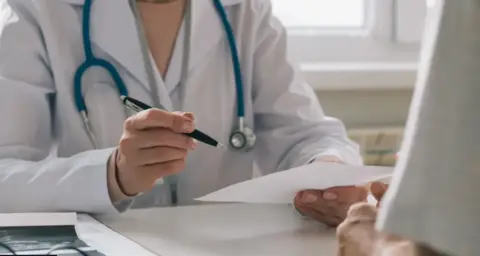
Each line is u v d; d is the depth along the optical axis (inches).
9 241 32.4
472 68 14.5
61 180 42.3
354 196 41.1
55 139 51.8
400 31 81.4
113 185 42.0
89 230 36.9
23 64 49.1
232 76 53.8
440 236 14.4
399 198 15.0
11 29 49.4
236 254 32.8
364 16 82.0
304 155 51.4
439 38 14.9
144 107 42.5
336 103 75.4
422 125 14.9
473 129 14.4
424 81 15.1
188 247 34.3
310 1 80.3
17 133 47.6
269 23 56.6
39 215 37.9
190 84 52.1
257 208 46.9
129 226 40.1
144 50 51.2
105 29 50.9
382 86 75.0
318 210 41.1
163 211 45.6
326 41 79.7
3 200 42.4
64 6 50.8
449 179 14.5
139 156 40.2
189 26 52.4
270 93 56.4
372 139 72.5
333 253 33.1
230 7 54.7
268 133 56.1
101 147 50.3
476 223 14.2
